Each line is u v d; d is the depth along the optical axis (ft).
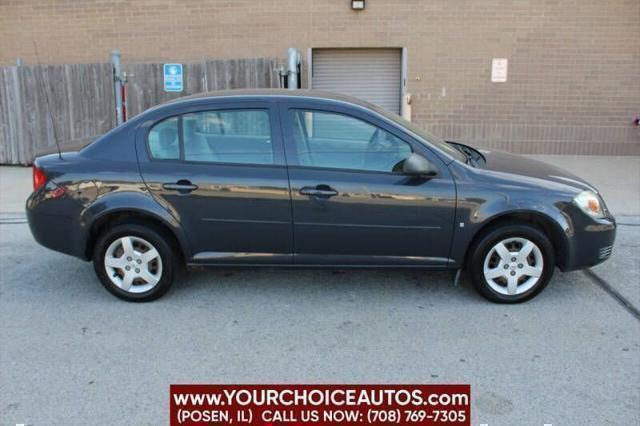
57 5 34.17
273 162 13.87
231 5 32.81
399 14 32.17
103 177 14.08
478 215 13.70
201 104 14.11
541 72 32.50
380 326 13.29
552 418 9.86
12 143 32.40
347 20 32.42
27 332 13.15
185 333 13.05
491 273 14.20
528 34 32.01
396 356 11.96
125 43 34.06
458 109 33.22
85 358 11.97
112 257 14.56
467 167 14.01
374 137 13.89
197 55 33.68
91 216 14.14
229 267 14.47
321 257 14.23
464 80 32.83
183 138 14.12
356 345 12.43
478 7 31.83
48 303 14.76
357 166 13.84
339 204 13.71
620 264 17.17
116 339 12.78
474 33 32.19
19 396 10.64
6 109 32.04
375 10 32.19
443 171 13.80
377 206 13.71
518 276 14.20
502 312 13.96
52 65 32.17
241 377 11.26
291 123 13.96
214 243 14.21
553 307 14.21
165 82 30.73
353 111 13.92
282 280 16.10
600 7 31.40
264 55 33.19
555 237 14.14
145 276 14.53
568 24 31.76
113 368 11.58
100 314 14.07
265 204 13.82
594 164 31.07
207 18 33.14
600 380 10.98
